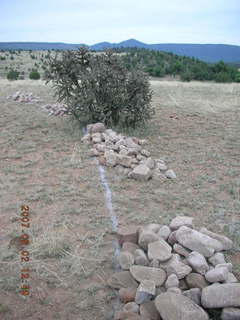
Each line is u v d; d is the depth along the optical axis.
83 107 6.90
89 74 6.78
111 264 2.77
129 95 6.99
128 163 4.80
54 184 4.28
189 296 2.28
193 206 3.82
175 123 7.95
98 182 4.37
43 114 8.48
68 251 2.90
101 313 2.26
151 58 40.06
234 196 4.11
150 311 2.19
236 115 9.08
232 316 2.12
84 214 3.55
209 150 5.92
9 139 6.13
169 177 4.62
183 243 2.84
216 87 16.12
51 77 7.40
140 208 3.74
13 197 3.89
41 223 3.34
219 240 2.99
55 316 2.23
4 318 2.20
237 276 2.65
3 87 14.09
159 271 2.52
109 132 6.29
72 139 6.25
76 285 2.52
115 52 7.42
